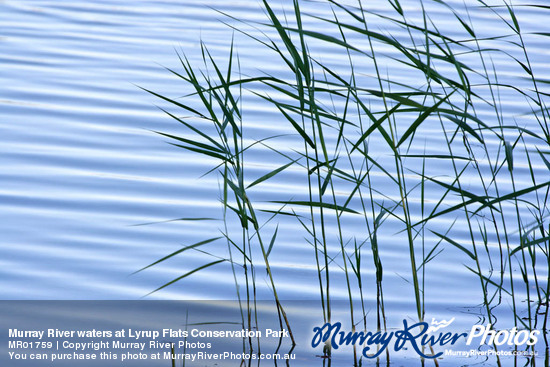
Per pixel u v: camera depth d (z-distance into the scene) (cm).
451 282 1247
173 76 2181
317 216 1452
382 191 1559
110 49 2400
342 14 2814
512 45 2595
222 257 1300
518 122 1962
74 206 1462
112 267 1252
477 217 1462
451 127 1920
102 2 2962
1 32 2522
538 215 1454
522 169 1692
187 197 1512
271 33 2580
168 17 2769
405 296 1198
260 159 1695
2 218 1403
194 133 1828
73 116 1902
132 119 1898
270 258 1302
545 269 1288
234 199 1508
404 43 2541
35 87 2073
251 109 1973
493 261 1314
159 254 1298
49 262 1260
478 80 2261
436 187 1588
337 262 1299
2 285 1188
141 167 1648
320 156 1708
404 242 1372
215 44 2455
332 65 2314
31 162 1650
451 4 3014
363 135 999
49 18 2716
